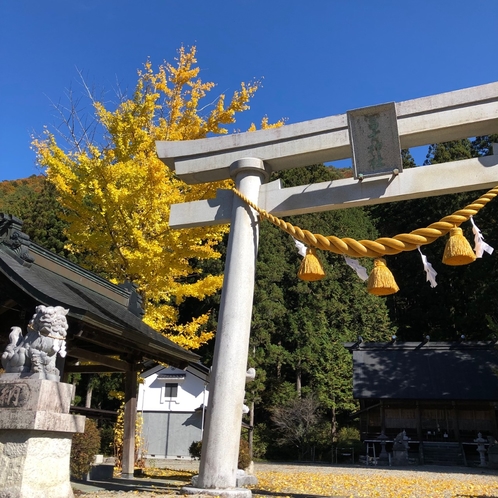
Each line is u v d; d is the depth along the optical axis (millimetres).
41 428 4828
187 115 13836
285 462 23047
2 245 7770
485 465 20562
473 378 24062
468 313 31531
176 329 13422
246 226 7160
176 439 25125
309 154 7289
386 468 18109
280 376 28953
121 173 11914
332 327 29797
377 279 5848
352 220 34562
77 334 6965
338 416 29203
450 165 6637
